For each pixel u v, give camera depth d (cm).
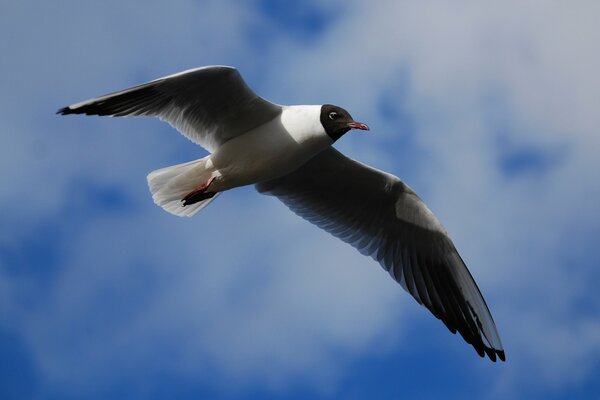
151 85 1146
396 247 1375
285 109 1208
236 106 1190
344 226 1382
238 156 1215
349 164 1302
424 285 1369
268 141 1203
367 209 1357
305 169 1331
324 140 1203
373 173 1304
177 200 1251
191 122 1218
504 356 1317
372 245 1384
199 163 1231
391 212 1346
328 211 1377
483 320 1327
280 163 1221
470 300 1335
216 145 1235
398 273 1382
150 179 1251
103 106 1140
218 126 1219
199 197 1238
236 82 1155
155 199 1254
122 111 1162
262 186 1373
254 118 1206
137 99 1159
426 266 1363
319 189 1357
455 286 1345
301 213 1388
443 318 1361
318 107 1206
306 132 1196
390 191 1321
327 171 1323
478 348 1338
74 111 1123
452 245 1327
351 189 1340
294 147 1205
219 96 1179
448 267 1345
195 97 1184
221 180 1233
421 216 1329
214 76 1146
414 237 1353
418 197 1319
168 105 1191
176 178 1242
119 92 1137
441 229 1323
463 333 1348
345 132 1201
